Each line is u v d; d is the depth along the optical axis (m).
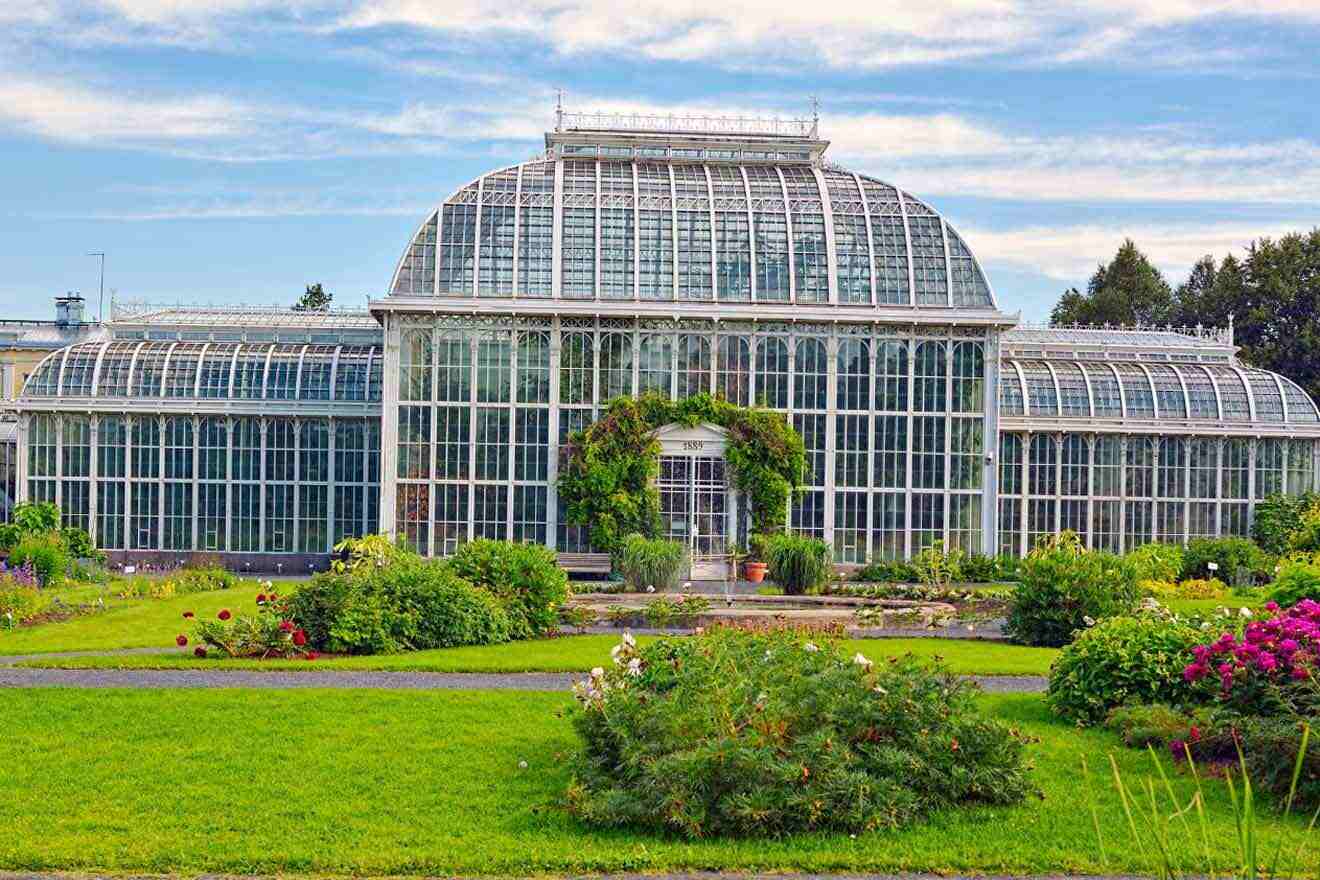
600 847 20.12
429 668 36.50
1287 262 125.25
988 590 58.34
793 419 71.38
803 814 20.81
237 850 19.69
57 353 79.19
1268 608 28.34
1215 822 21.39
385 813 21.62
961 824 21.41
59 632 44.06
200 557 75.00
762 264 71.94
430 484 70.31
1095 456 80.38
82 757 24.83
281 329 90.44
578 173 74.75
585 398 70.81
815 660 24.66
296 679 34.47
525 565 45.34
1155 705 27.55
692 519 69.75
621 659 25.73
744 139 77.81
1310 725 22.33
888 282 72.12
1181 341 94.69
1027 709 30.84
